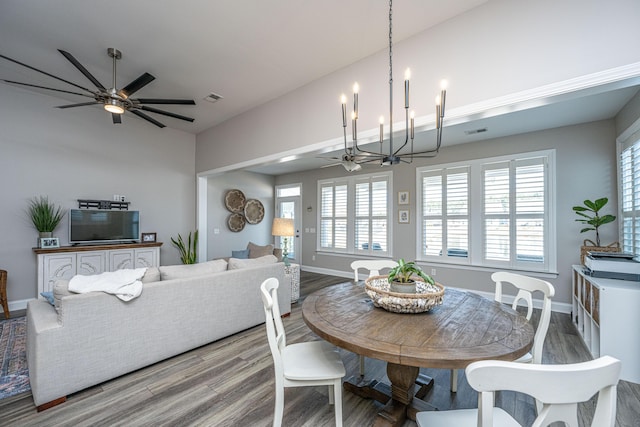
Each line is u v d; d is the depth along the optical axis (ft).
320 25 8.19
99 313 6.70
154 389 6.74
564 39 6.16
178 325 8.16
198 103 13.51
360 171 19.63
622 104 10.19
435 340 4.20
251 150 14.14
